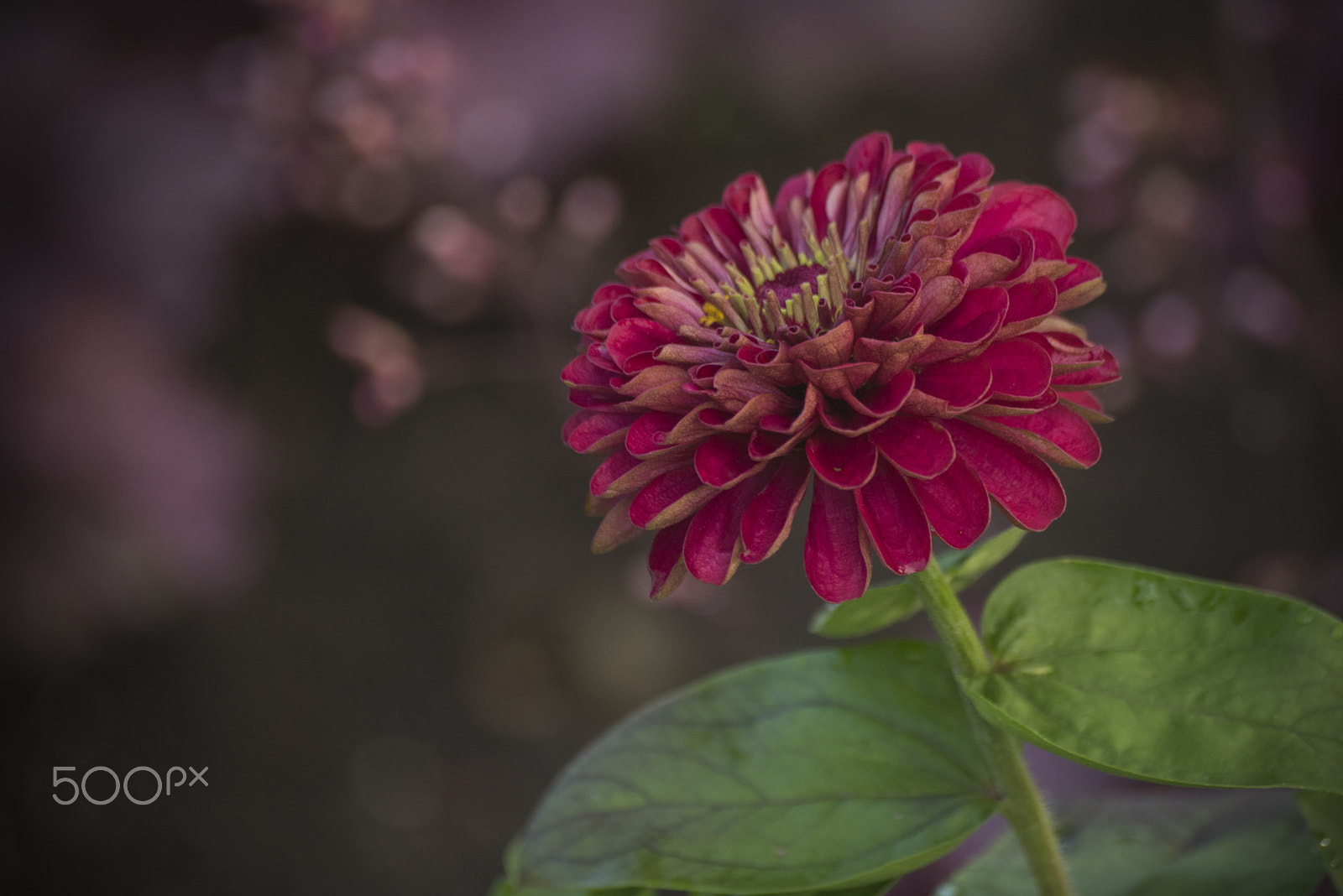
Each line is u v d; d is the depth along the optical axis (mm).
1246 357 887
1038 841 443
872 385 417
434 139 771
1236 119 810
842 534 415
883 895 452
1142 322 750
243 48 862
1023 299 413
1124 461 977
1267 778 420
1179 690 431
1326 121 813
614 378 424
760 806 450
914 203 423
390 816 916
